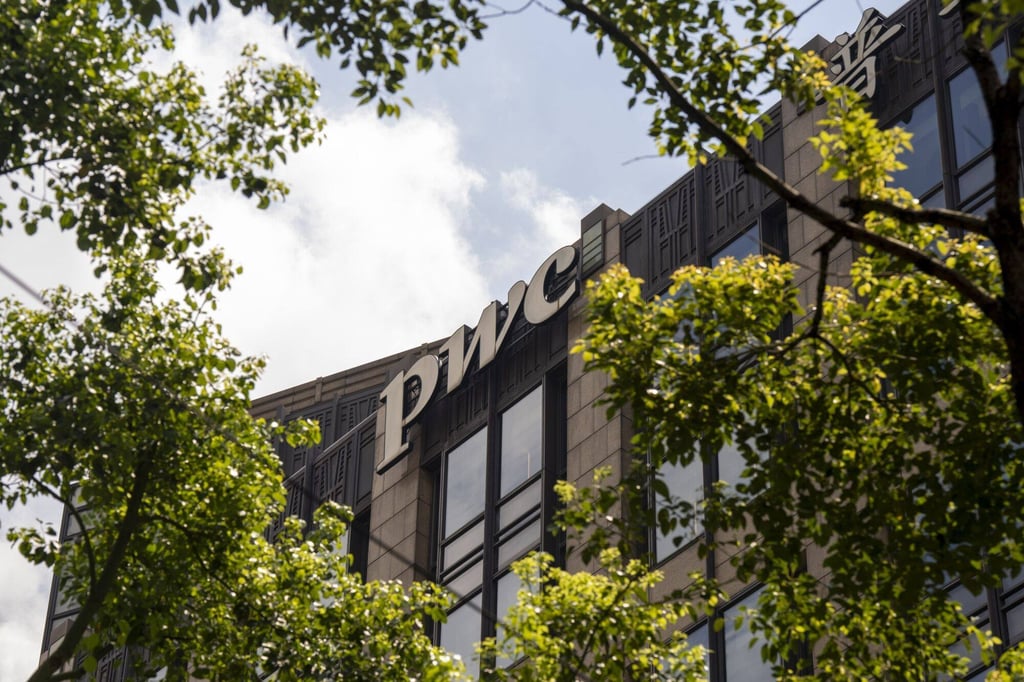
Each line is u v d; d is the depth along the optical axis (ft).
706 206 130.93
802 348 57.16
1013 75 41.91
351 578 73.97
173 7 55.98
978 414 54.08
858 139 54.34
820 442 55.57
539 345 143.33
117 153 63.05
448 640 138.82
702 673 63.52
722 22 54.19
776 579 56.90
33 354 69.36
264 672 70.74
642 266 134.62
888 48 119.96
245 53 66.49
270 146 66.49
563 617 63.62
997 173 42.29
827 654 57.93
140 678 69.87
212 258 66.69
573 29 54.60
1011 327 41.93
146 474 69.56
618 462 124.67
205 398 71.97
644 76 54.39
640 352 56.54
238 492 72.54
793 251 118.73
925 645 57.67
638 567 62.80
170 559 71.05
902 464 55.31
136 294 72.18
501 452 143.23
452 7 54.39
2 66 60.95
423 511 151.53
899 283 56.13
